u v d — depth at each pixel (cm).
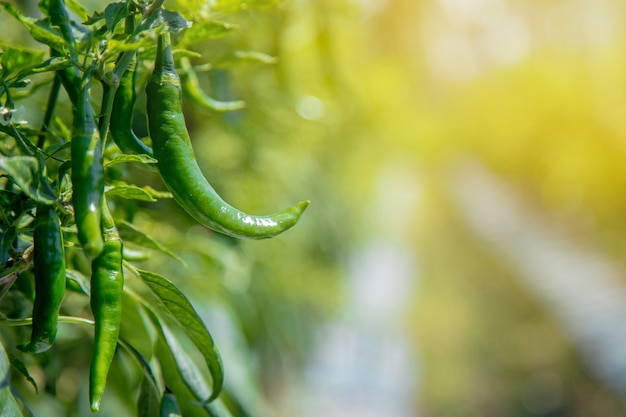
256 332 202
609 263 1055
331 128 309
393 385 727
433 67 2116
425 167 2691
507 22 1641
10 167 60
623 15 1153
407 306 1028
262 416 117
